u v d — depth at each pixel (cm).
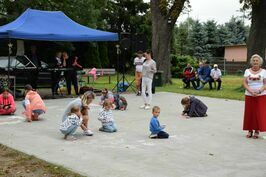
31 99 1184
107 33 1858
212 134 1001
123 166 711
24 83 1717
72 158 764
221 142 912
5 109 1260
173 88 2281
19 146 862
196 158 769
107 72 2795
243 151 830
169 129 1057
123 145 873
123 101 1403
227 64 4897
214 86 2389
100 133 998
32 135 976
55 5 3095
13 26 1731
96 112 1336
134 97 1789
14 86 1673
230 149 845
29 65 1772
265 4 2108
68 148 844
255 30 2128
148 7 4666
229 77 3962
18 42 2661
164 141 915
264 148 859
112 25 4684
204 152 817
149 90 1438
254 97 945
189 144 888
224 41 5838
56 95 1816
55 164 721
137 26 4569
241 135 993
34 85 1741
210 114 1330
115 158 765
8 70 1642
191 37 5769
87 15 3294
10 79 1692
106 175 659
